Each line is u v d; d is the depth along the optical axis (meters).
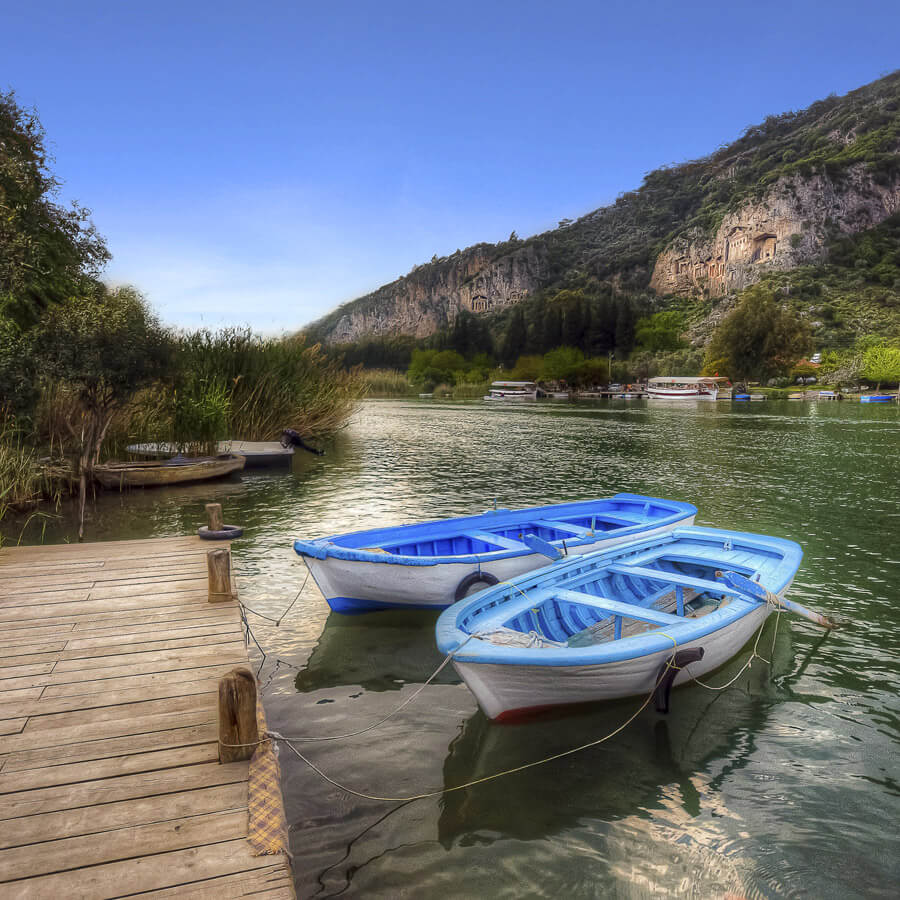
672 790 4.21
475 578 7.04
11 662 4.36
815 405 58.75
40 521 11.46
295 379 22.70
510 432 31.67
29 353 11.73
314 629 6.88
